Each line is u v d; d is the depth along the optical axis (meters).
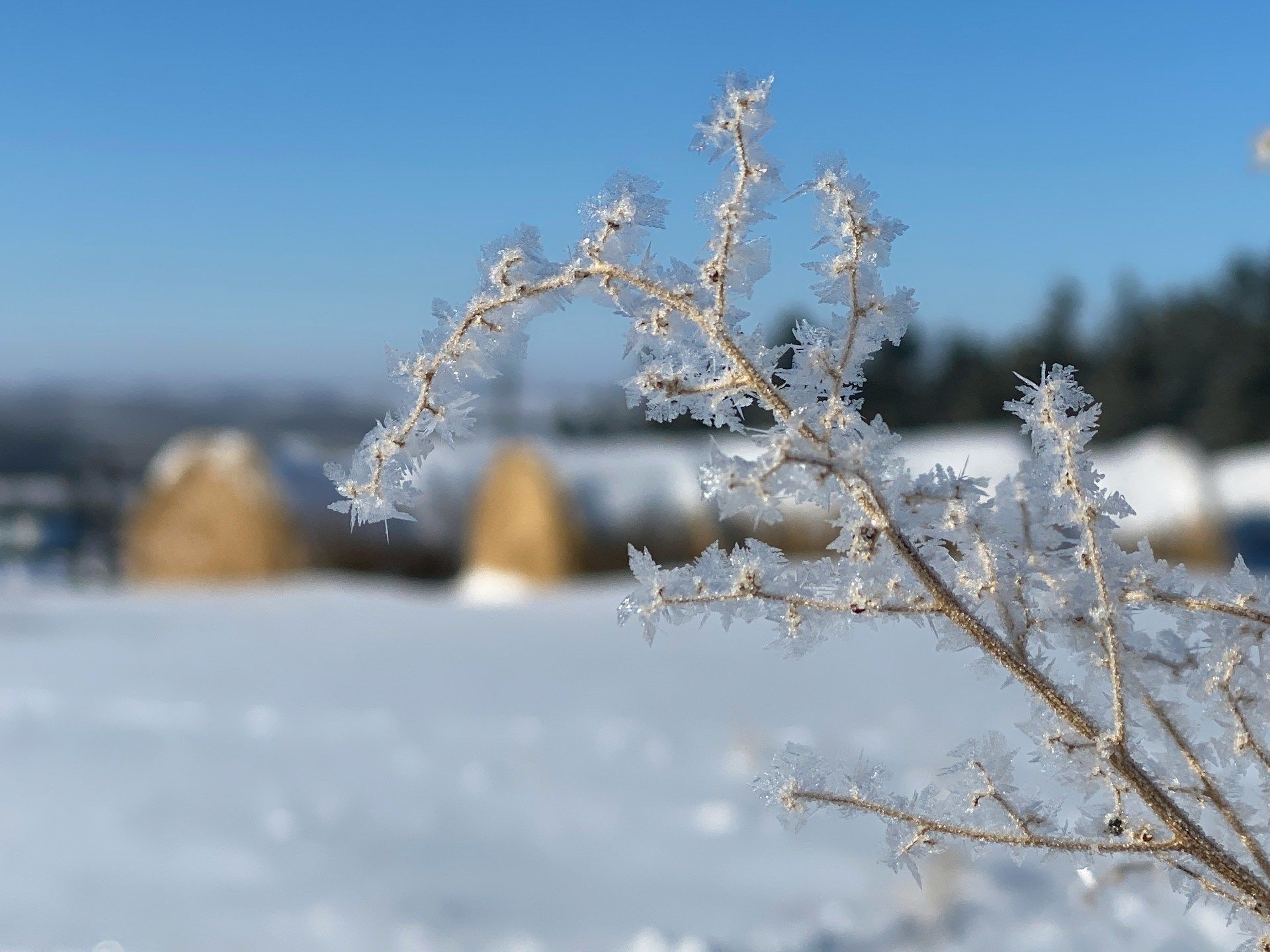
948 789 1.30
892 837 1.28
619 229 1.13
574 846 3.56
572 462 16.98
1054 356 45.91
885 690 5.79
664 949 2.69
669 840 3.59
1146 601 1.25
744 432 1.13
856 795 1.28
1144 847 1.22
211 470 17.19
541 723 5.38
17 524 25.12
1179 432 45.44
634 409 1.13
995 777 1.29
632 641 8.49
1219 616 1.29
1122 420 45.53
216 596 13.38
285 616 11.03
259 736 5.25
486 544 17.23
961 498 1.23
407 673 7.18
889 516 1.14
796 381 1.14
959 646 1.21
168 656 8.09
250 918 2.99
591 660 7.51
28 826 3.84
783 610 1.16
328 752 4.90
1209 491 15.68
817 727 4.90
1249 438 43.12
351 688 6.61
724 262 1.12
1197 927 2.59
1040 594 1.26
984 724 4.70
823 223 1.16
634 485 16.84
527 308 1.12
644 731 5.05
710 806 3.91
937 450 15.92
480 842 3.62
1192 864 1.33
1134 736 1.32
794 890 3.08
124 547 17.83
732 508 1.09
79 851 3.57
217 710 5.88
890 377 46.16
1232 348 44.19
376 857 3.47
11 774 4.55
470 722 5.46
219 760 4.76
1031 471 1.25
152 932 2.89
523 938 2.81
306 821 3.84
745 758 4.46
